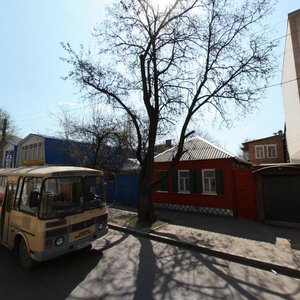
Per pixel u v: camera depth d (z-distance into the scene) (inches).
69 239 228.4
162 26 449.7
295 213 386.6
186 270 230.2
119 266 237.1
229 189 483.2
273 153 1389.0
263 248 283.3
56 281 203.3
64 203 233.3
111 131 709.9
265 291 189.9
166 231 364.5
